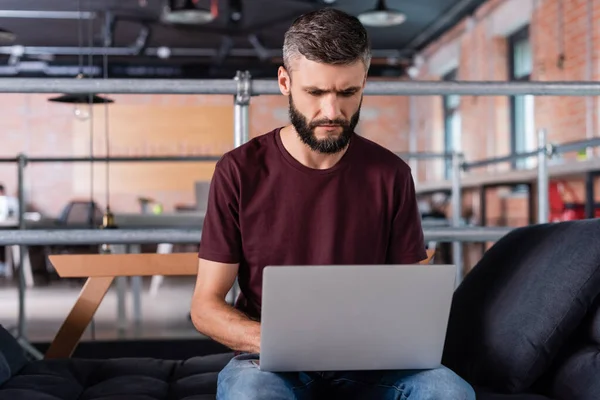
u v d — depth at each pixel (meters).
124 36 9.90
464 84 1.90
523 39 8.11
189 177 10.92
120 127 10.84
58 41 9.99
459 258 3.51
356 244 1.46
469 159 8.98
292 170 1.45
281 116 10.99
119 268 1.97
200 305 1.41
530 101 7.85
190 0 6.41
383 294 1.19
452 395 1.23
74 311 1.98
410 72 11.02
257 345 1.30
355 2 8.33
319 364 1.24
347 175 1.46
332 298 1.18
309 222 1.45
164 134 10.90
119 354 3.45
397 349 1.24
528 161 7.58
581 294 1.49
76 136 10.77
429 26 9.66
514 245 1.74
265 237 1.45
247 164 1.46
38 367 1.85
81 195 10.77
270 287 1.16
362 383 1.36
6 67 10.29
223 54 10.06
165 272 1.98
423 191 7.29
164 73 10.45
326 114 1.33
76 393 1.70
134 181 10.83
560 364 1.52
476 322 1.64
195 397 1.60
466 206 8.40
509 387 1.50
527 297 1.55
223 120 10.98
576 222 1.63
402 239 1.50
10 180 10.78
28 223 5.62
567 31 6.61
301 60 1.32
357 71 1.32
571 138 6.44
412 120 11.30
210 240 1.46
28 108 10.70
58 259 1.95
